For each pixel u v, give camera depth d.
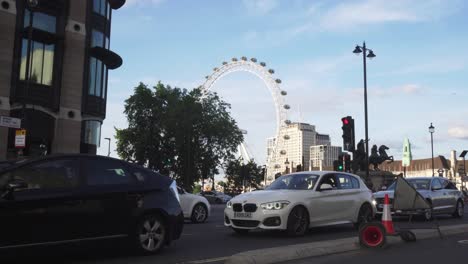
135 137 64.75
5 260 7.39
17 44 31.55
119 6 39.00
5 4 30.88
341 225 14.25
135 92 65.56
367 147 29.05
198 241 10.30
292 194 11.10
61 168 7.28
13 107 31.20
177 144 63.56
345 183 12.83
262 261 7.54
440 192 17.88
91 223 7.31
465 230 12.69
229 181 88.31
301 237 11.02
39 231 6.78
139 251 8.02
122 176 7.98
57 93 33.41
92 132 35.91
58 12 33.84
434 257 8.30
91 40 35.84
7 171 6.75
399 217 18.55
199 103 66.38
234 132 69.25
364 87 29.89
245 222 10.91
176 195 8.75
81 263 7.36
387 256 8.38
